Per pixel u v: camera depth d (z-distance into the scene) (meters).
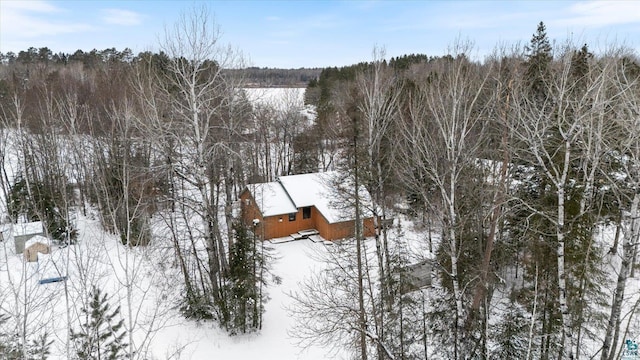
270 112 57.41
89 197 34.19
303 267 28.64
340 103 35.47
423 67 39.38
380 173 20.19
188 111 23.64
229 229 22.62
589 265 16.23
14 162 45.97
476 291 17.28
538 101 18.98
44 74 59.28
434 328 18.59
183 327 20.94
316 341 20.41
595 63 15.72
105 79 45.22
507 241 19.91
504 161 16.94
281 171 52.41
